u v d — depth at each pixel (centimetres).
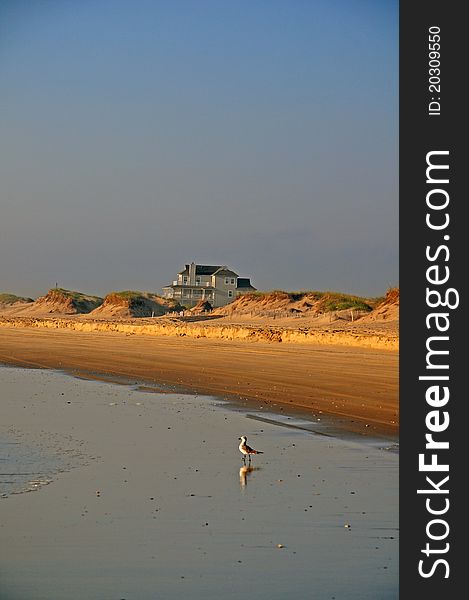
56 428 2402
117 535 1320
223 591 1093
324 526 1369
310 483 1675
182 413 2722
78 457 1956
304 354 5150
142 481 1697
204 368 4306
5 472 1784
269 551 1245
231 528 1358
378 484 1666
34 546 1270
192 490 1617
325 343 6212
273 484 1666
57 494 1588
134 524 1380
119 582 1125
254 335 7031
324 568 1175
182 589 1098
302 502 1521
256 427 2408
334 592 1091
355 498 1551
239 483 1678
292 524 1382
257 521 1397
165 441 2172
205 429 2383
